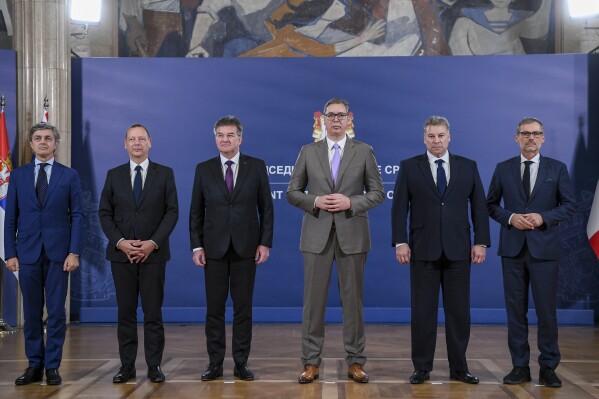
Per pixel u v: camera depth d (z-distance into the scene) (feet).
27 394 14.93
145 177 16.39
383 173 26.25
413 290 16.15
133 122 26.45
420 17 33.53
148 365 16.20
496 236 26.18
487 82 26.16
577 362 18.65
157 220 16.26
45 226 15.92
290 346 21.26
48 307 16.01
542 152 26.04
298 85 26.45
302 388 15.46
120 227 16.15
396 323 26.07
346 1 33.71
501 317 25.95
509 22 33.24
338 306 26.20
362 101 26.35
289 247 26.27
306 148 16.43
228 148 16.38
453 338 16.10
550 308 15.72
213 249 16.15
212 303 16.33
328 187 15.96
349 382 16.05
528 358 15.99
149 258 16.01
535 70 26.04
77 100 26.43
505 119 26.13
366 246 15.96
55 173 16.19
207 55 33.83
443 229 15.81
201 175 16.53
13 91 25.35
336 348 20.74
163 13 33.76
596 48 30.66
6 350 20.59
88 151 26.43
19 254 15.92
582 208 25.91
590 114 25.90
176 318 26.13
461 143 26.21
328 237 15.79
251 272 16.38
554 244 15.79
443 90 26.25
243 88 26.43
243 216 16.24
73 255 15.97
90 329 24.75
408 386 15.62
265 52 33.81
